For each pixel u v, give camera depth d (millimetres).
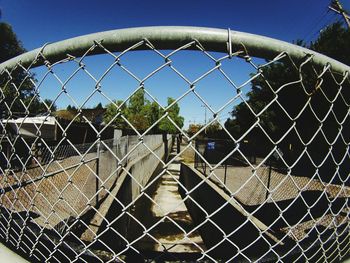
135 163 12328
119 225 6914
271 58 876
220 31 830
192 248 8953
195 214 12305
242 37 834
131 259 1106
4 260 1107
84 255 1098
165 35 836
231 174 11219
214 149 11758
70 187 4070
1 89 1114
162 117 904
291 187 6652
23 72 1068
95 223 3916
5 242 1202
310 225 4480
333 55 18484
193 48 850
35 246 1130
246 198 7547
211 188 9602
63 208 3506
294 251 1184
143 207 13859
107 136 12102
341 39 18000
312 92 959
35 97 1050
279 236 4402
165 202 15820
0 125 1226
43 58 966
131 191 10672
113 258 1059
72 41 917
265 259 1109
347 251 1212
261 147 9383
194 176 13570
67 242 1167
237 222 6223
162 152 29188
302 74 951
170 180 22109
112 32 867
